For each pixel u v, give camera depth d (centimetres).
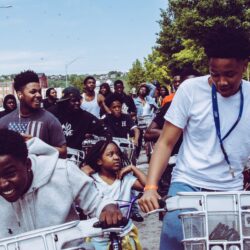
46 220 314
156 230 745
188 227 298
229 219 296
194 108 354
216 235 295
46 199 312
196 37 4247
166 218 354
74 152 761
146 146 1357
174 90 706
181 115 359
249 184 461
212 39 334
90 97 1212
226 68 331
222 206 302
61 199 315
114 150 531
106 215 291
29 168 305
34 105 578
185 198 306
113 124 983
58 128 587
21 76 587
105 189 520
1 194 297
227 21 3997
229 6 4034
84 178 319
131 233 436
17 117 586
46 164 311
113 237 291
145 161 1429
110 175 531
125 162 759
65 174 314
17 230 314
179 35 4516
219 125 349
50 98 1481
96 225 286
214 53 332
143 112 1689
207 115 351
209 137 353
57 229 278
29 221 313
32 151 314
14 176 292
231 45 328
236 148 351
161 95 2084
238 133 349
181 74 649
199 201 304
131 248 430
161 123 617
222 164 354
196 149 358
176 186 363
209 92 350
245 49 331
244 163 361
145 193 349
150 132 622
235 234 294
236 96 348
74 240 281
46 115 586
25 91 579
